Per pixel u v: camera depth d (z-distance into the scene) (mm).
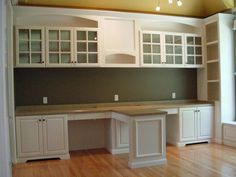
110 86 5578
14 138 4430
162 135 4246
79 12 4988
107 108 5094
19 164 4402
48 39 4840
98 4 5297
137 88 5781
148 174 3785
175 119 5543
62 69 5270
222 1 5535
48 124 4598
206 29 5957
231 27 5641
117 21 5230
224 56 5578
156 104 5750
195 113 5586
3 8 3139
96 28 5074
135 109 4805
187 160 4422
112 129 4996
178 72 6129
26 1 4848
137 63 5355
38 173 3934
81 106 5363
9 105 4371
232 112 5656
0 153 3100
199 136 5629
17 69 5016
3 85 3092
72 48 4953
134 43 5332
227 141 5441
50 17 5082
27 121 4504
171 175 3711
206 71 5945
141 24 5402
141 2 5504
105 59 5234
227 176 3621
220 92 5559
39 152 4574
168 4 5695
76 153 5078
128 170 3986
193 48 5867
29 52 4770
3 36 3119
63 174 3865
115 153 5004
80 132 5379
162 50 5551
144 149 4148
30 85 5090
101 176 3742
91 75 5445
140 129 4121
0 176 3102
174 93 6090
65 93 5285
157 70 5953
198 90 6203
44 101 5160
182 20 5746
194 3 5883
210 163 4227
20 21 4918
